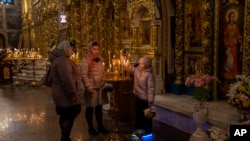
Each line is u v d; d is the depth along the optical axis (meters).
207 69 5.83
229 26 5.55
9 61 12.77
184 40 6.57
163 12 6.72
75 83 4.34
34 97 8.96
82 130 5.30
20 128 5.55
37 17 19.14
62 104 4.28
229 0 5.52
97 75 4.82
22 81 12.84
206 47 5.79
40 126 5.68
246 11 5.02
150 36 6.98
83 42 11.14
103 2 9.46
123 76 4.34
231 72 5.60
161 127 5.47
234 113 4.80
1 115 6.62
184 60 6.62
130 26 7.72
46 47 16.56
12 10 25.11
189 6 6.37
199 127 3.84
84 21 10.93
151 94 4.36
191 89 6.46
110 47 9.59
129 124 5.60
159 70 6.81
